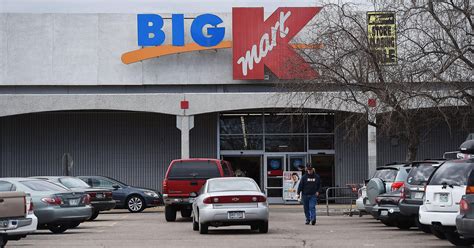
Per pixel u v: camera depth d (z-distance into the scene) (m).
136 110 38.38
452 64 25.48
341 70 29.70
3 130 41.91
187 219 29.12
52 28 39.94
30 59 39.84
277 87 36.03
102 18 40.06
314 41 30.78
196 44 39.34
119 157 42.03
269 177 41.91
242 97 38.22
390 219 22.94
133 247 17.81
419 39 26.53
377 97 28.83
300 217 29.86
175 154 42.06
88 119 42.09
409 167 23.02
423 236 20.25
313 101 35.25
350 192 41.53
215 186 21.88
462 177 16.80
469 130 39.59
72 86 40.12
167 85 40.31
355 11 35.19
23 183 22.09
